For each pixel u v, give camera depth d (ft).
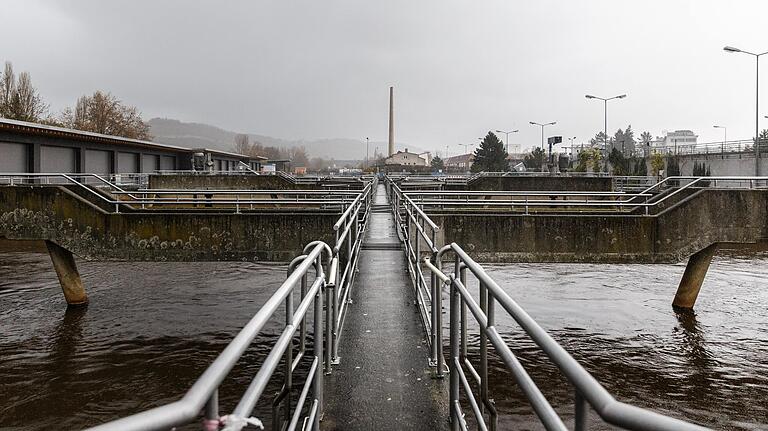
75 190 52.03
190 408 4.69
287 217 42.37
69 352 41.91
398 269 36.19
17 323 49.47
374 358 20.75
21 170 98.84
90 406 32.86
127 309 54.24
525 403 32.42
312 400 14.92
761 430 30.76
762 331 48.08
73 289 55.11
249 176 113.60
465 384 13.38
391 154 413.80
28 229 42.63
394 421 15.94
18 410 32.22
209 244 42.39
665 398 34.83
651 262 42.42
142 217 42.29
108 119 247.50
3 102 181.78
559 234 42.52
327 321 18.65
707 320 51.39
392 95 412.98
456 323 15.25
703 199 42.45
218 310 53.78
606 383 37.04
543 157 254.06
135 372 38.06
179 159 176.96
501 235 42.63
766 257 88.84
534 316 52.16
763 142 152.56
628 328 48.85
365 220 48.06
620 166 190.90
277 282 67.00
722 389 36.14
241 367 37.55
